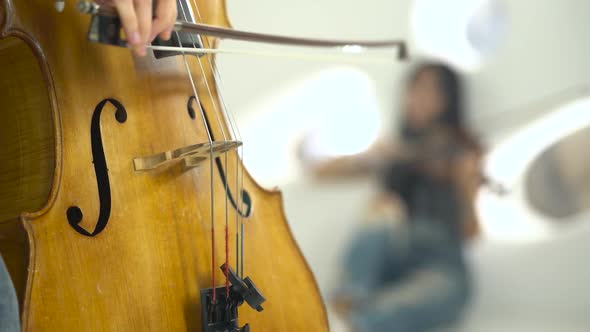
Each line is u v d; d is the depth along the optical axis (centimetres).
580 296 293
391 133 304
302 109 279
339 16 290
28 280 79
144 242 90
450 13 320
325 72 285
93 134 89
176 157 92
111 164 89
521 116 328
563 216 305
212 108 110
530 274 296
